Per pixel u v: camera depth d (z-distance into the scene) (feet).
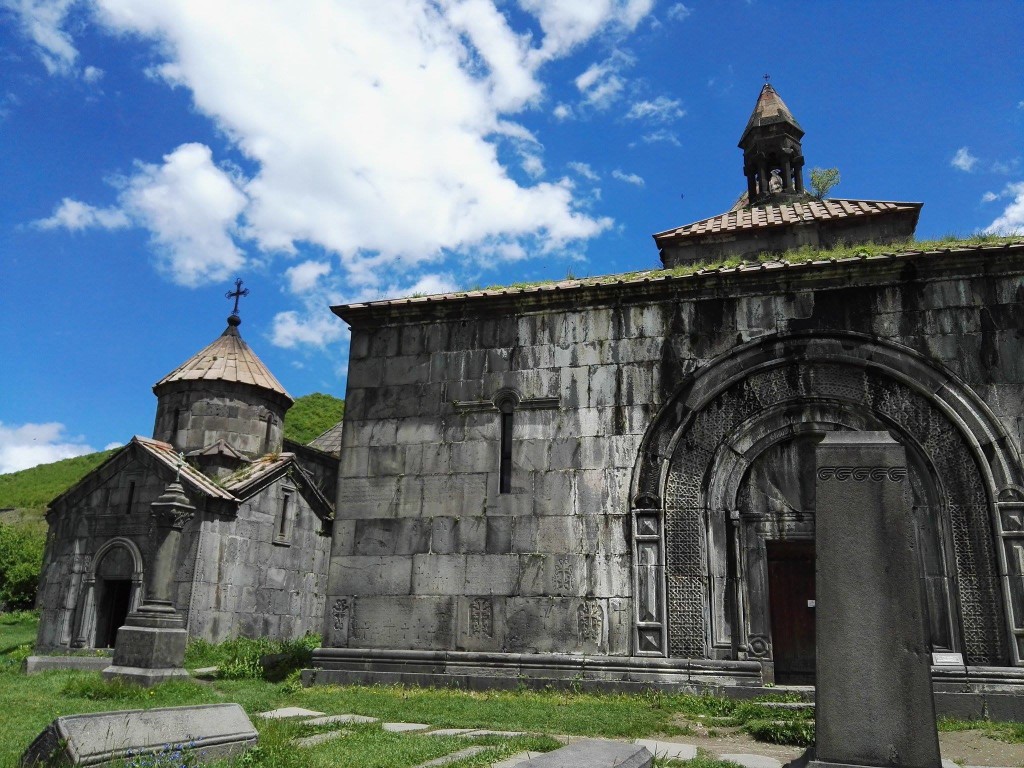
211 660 58.23
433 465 45.37
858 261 40.70
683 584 39.86
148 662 40.91
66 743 17.76
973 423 37.93
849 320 40.98
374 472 46.24
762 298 42.63
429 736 27.12
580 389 44.09
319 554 79.15
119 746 18.57
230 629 66.95
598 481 42.32
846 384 40.37
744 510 40.52
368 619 43.73
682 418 42.06
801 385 41.01
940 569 36.91
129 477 70.90
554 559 41.78
